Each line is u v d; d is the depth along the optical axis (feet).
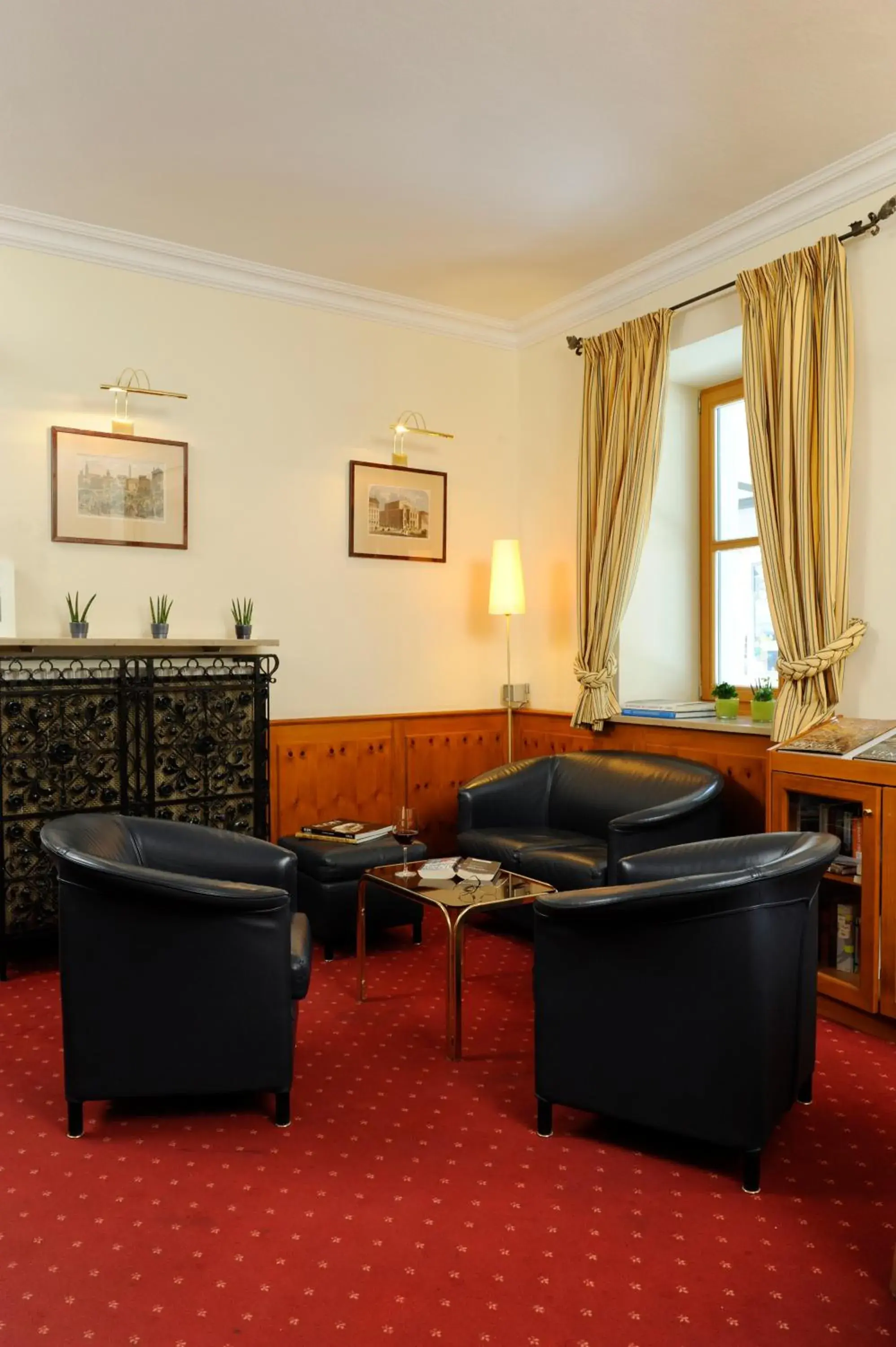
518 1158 7.82
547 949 8.05
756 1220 6.91
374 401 16.55
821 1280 6.24
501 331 17.81
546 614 17.54
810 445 12.14
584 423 15.84
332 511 16.10
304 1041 10.25
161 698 13.38
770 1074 7.24
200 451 14.83
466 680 17.70
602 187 12.52
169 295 14.55
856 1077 9.37
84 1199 7.21
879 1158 7.81
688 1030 7.38
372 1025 10.71
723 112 10.75
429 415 17.17
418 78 10.03
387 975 12.40
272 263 14.97
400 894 10.52
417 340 17.02
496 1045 10.14
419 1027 10.64
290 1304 6.02
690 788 12.95
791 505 12.35
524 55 9.66
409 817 11.39
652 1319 5.87
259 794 14.17
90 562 13.92
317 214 13.26
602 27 9.22
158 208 13.06
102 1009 8.05
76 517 13.74
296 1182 7.45
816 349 12.11
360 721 16.34
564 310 16.67
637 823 11.91
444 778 17.42
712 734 13.97
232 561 15.14
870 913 10.23
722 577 16.12
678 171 12.10
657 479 15.08
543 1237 6.71
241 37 9.34
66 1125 8.39
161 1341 5.69
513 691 17.62
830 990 10.77
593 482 15.70
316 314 15.90
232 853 9.96
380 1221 6.91
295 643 15.76
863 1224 6.87
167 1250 6.57
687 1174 7.57
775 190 12.63
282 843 13.79
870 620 11.84
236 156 11.68
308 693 15.92
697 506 16.47
